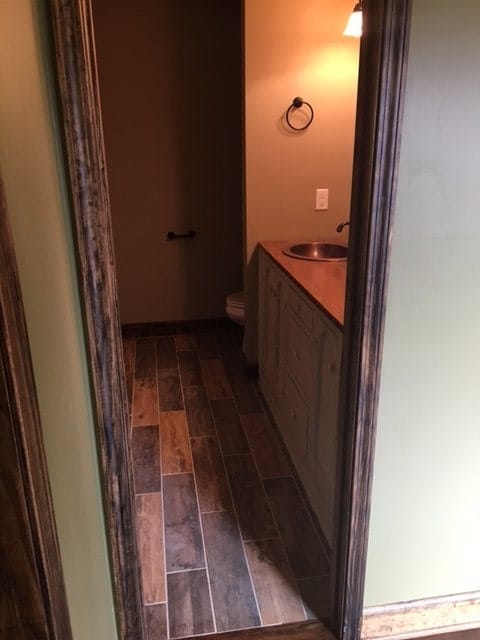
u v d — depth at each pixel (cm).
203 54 369
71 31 98
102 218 113
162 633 172
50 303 98
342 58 287
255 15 275
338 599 169
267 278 292
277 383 279
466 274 137
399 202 127
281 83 288
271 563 199
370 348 138
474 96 122
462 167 127
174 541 210
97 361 122
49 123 101
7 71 79
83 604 120
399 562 167
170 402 319
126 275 411
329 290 205
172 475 250
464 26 117
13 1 82
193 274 418
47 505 86
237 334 423
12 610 84
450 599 175
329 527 197
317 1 276
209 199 402
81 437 119
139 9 354
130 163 385
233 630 174
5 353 72
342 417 152
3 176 77
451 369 146
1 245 71
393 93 118
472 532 168
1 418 74
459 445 156
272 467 255
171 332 426
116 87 367
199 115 381
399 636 173
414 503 160
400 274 134
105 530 138
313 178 308
